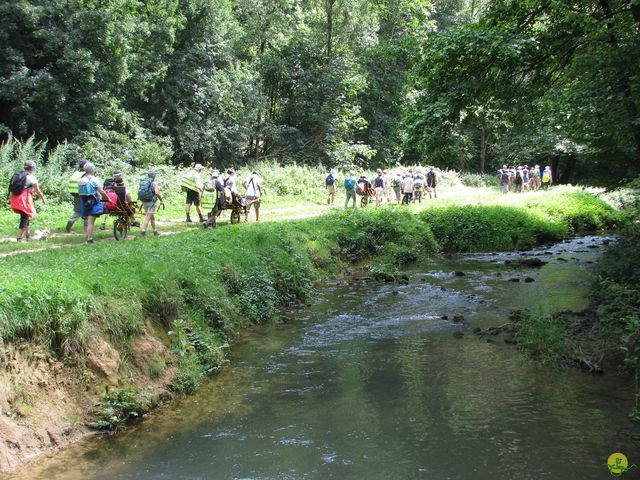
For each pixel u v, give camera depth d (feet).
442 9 145.38
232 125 123.54
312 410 22.35
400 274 50.78
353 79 136.15
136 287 27.14
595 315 33.94
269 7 126.72
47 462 18.72
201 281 33.19
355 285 48.75
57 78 87.15
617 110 34.06
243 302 36.55
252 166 108.88
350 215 65.10
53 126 89.61
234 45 127.85
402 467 17.71
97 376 22.57
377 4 139.54
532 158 152.46
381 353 29.25
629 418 20.72
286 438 20.02
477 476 17.08
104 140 92.84
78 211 49.01
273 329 35.12
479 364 27.07
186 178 59.67
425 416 21.38
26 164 43.16
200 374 26.48
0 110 88.89
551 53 42.06
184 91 115.24
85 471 18.15
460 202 87.25
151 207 47.96
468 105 43.68
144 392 23.26
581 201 90.68
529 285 45.32
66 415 20.70
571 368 26.25
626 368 25.41
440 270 54.80
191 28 117.19
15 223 52.11
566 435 19.52
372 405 22.58
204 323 30.91
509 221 72.74
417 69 45.73
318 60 140.26
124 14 94.63
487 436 19.60
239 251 41.63
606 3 39.09
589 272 46.70
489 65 41.39
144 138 101.91
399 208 72.43
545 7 41.73
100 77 91.86
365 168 151.33
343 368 27.14
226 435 20.48
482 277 49.96
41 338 21.38
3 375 19.57
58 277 24.62
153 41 104.58
